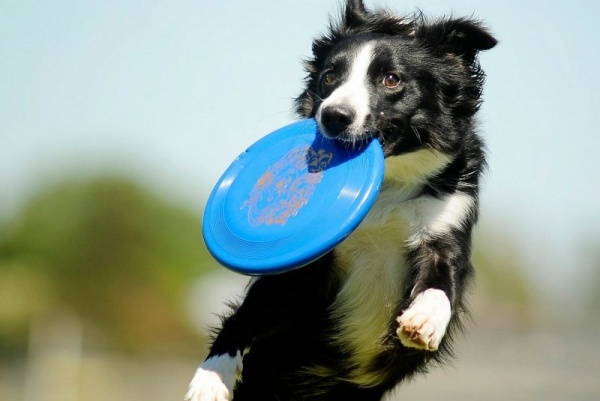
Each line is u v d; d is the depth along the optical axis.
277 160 11.17
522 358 42.81
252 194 10.95
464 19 12.01
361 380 11.73
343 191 10.41
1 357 42.88
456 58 11.90
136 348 48.34
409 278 11.36
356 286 11.48
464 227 11.39
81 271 52.59
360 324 11.52
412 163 11.41
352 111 10.84
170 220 56.81
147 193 56.19
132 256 53.94
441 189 11.48
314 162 10.91
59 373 35.81
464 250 11.30
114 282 53.12
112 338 51.00
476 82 11.98
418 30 11.93
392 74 11.41
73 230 53.41
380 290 11.47
